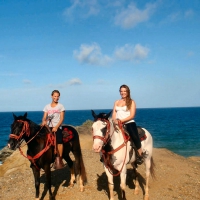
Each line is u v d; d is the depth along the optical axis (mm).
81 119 91688
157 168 9500
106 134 5156
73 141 7008
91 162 9703
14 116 5895
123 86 6012
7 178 8516
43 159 6043
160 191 7246
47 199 6543
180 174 9039
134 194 6875
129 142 5879
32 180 8023
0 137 42344
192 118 83125
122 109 6020
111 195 5777
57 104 6688
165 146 26625
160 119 79188
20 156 10680
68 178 8008
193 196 7074
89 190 7078
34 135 5949
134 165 6668
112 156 5586
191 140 30609
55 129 6387
